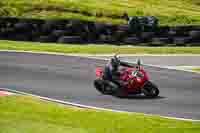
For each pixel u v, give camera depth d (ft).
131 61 242.58
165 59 254.47
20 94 156.76
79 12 343.46
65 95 161.89
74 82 180.24
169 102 160.76
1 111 127.54
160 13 375.86
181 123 132.98
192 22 366.22
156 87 166.30
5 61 209.97
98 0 386.32
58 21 293.23
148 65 228.43
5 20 288.30
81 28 296.30
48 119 123.95
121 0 403.75
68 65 210.38
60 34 291.58
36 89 167.22
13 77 182.50
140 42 305.73
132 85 163.43
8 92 157.58
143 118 133.69
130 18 308.81
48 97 157.69
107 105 152.46
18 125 116.57
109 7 366.84
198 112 151.43
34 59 219.00
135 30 306.35
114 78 165.68
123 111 145.59
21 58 219.41
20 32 289.53
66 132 113.50
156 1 424.05
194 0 447.01
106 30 300.81
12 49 245.86
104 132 116.47
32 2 345.10
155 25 313.12
